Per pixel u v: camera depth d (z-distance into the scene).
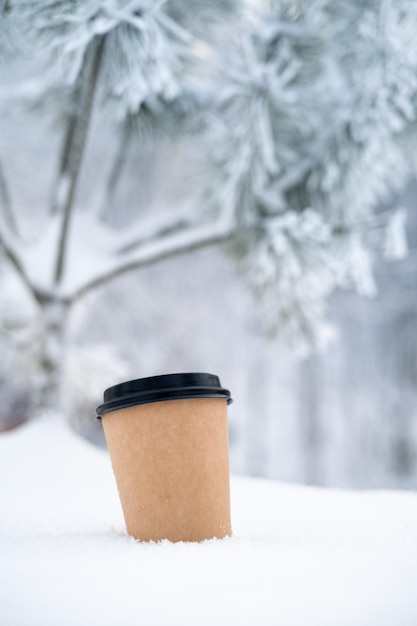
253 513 0.81
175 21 1.40
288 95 1.45
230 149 1.57
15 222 1.79
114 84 1.25
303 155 1.64
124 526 0.72
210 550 0.57
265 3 1.50
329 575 0.52
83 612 0.47
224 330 4.45
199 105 1.59
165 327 4.33
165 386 0.62
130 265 1.63
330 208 1.63
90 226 1.73
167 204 2.11
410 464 4.49
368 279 1.59
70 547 0.59
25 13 1.10
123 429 0.63
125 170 3.62
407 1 1.40
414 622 0.47
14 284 1.81
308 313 1.75
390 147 1.51
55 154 2.50
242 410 4.49
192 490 0.62
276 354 4.49
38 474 1.14
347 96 1.57
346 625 0.47
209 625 0.46
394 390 4.61
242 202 1.60
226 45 1.48
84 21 1.07
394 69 1.41
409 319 4.68
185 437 0.62
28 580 0.51
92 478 1.11
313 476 4.51
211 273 4.39
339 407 4.60
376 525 0.69
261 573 0.52
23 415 3.50
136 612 0.47
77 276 1.59
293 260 1.52
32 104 1.65
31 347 1.57
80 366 1.57
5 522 0.77
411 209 4.61
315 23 1.52
